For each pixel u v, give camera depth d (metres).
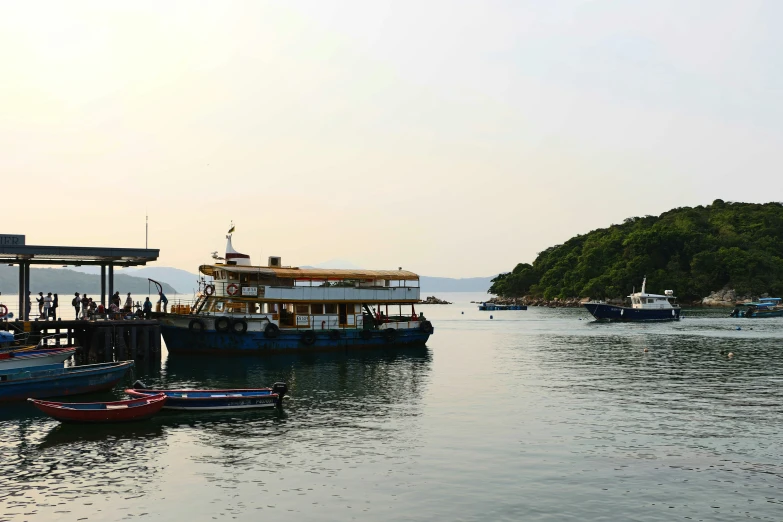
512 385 45.62
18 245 49.19
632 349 71.31
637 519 21.12
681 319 128.25
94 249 50.69
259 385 44.84
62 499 22.69
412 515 21.42
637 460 27.08
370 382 46.59
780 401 39.34
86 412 32.22
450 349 72.50
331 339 63.00
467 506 22.14
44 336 50.31
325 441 29.94
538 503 22.42
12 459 27.11
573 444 29.50
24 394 37.88
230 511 21.72
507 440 30.16
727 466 26.30
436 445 29.30
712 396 41.06
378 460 27.06
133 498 22.81
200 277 63.09
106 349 51.22
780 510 21.80
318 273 62.47
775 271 189.38
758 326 107.00
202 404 35.56
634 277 195.50
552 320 138.75
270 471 25.69
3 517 21.09
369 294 65.44
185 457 27.47
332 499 22.75
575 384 46.06
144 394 35.72
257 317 59.41
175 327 58.00
